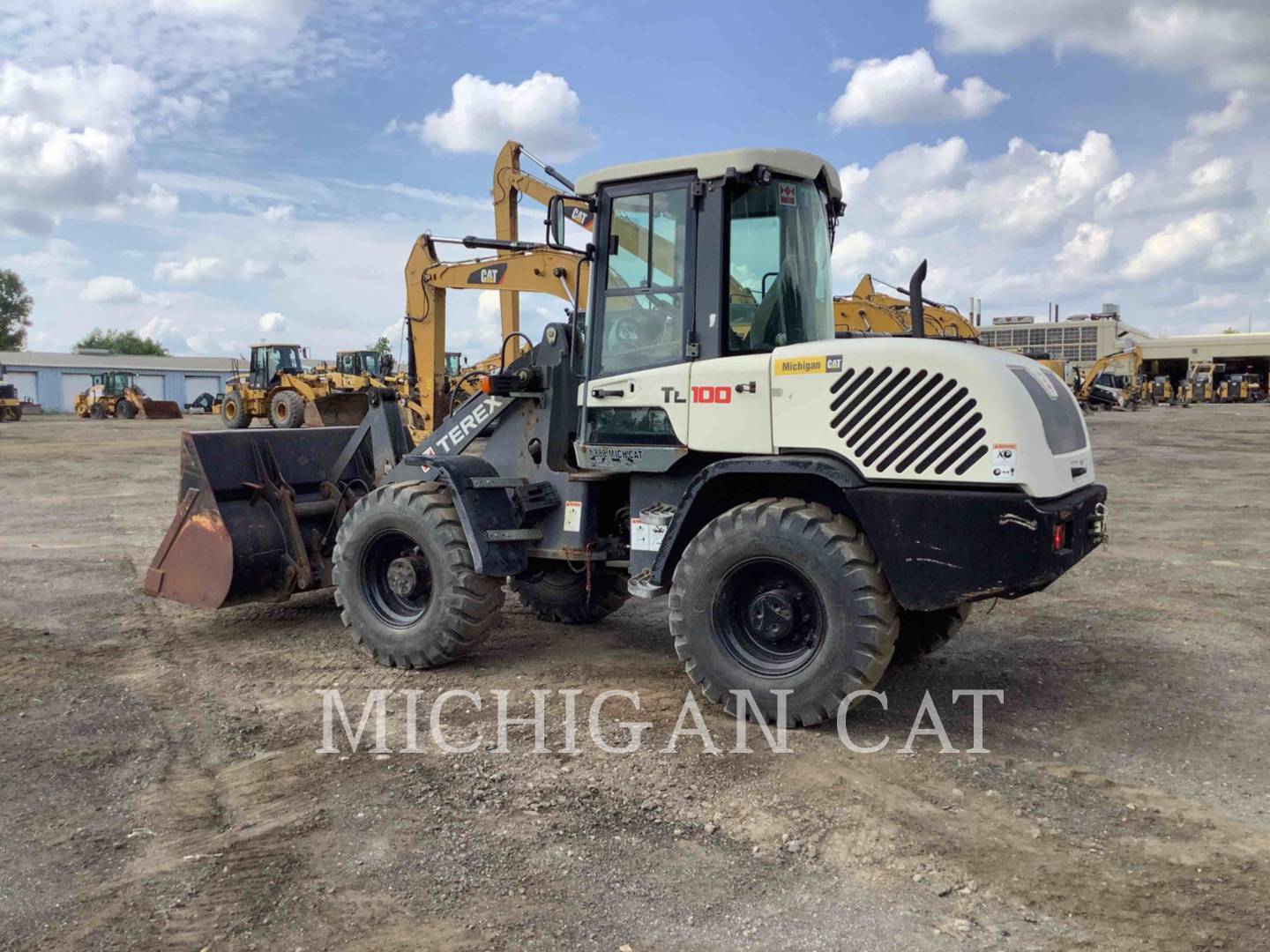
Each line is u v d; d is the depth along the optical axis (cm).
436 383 1085
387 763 413
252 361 2911
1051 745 433
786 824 356
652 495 511
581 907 301
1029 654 571
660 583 482
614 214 517
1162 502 1243
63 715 472
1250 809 367
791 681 440
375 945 280
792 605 444
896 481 424
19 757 420
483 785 391
